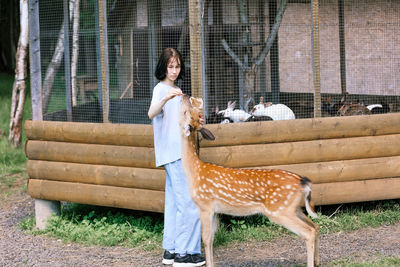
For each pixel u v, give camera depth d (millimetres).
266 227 5430
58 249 5301
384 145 5500
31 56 5832
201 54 4949
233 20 7723
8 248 5391
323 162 5383
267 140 5195
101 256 5016
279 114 6145
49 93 5949
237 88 7430
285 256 4734
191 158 4191
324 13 8570
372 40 7875
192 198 4203
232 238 5184
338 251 4785
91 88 6227
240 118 5945
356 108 6566
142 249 5152
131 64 6758
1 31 22781
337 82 8594
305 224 3924
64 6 5883
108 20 6344
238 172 4094
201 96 4996
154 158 5227
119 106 6270
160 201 5242
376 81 7895
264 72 7812
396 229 5359
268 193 3953
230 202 4102
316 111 5375
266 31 7992
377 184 5523
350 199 5461
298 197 3910
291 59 8867
